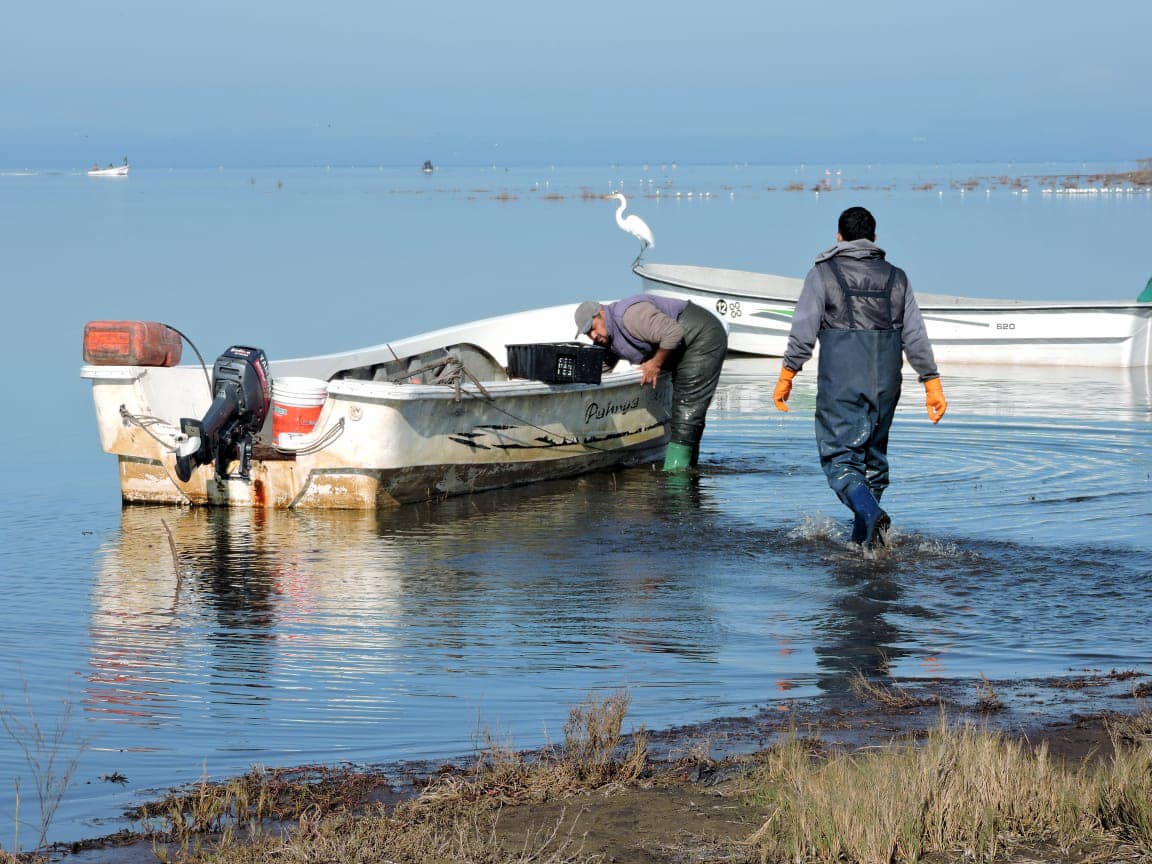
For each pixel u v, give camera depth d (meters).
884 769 16.59
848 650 25.67
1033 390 66.44
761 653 25.59
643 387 48.47
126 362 41.50
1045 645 25.77
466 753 19.94
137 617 29.05
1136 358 76.06
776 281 91.00
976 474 44.66
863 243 32.84
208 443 39.06
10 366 72.50
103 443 42.06
